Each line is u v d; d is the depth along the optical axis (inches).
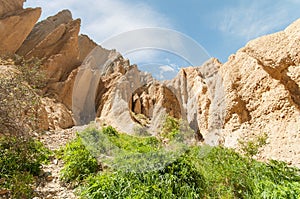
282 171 193.3
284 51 438.6
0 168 172.2
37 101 231.9
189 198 148.6
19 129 193.6
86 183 172.6
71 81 517.0
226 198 163.8
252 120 402.0
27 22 552.4
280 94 384.5
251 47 492.7
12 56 500.1
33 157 199.5
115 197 147.1
